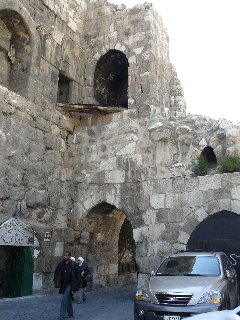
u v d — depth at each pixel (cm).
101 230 1791
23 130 1439
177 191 1467
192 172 1490
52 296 1416
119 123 1680
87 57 1892
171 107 2005
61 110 1669
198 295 791
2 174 1324
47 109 1580
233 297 902
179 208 1448
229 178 1375
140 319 820
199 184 1428
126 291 1675
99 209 1678
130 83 1741
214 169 1448
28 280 1391
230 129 1455
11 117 1387
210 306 772
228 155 1430
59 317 1005
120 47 1819
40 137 1530
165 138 1563
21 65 1538
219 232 1357
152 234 1477
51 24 1698
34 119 1500
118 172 1609
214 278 870
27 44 1544
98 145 1688
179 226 1431
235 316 570
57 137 1631
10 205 1350
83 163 1691
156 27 1847
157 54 1817
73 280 1009
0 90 1342
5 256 1430
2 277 1412
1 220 1307
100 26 1897
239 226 1332
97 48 1881
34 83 1533
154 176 1551
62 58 1720
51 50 1652
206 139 1520
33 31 1545
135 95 1709
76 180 1680
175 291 806
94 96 1881
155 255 1449
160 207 1485
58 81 1805
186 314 775
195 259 977
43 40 1611
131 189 1566
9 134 1370
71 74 1778
